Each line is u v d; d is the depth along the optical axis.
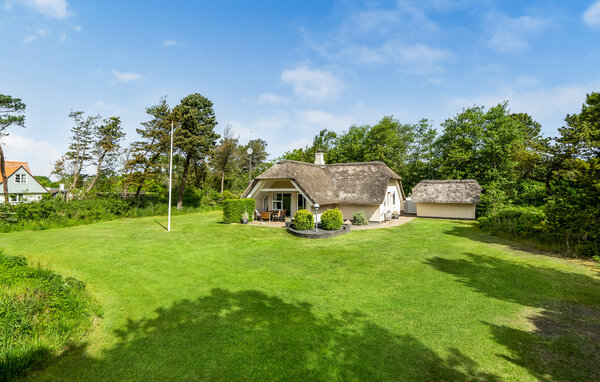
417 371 4.50
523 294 7.61
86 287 8.00
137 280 8.70
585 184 11.12
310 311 6.62
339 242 14.50
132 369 4.58
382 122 42.03
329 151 47.91
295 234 16.23
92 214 21.81
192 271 9.64
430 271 9.63
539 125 44.88
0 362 4.28
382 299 7.31
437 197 25.77
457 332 5.67
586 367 4.57
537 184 26.89
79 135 30.97
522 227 14.96
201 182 42.19
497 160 28.59
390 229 18.88
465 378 4.34
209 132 32.41
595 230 11.11
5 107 21.58
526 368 4.56
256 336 5.53
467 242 14.33
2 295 5.87
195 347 5.17
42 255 11.46
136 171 27.50
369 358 4.84
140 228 18.81
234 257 11.51
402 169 38.94
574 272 9.41
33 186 40.69
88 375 4.44
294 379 4.32
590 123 20.98
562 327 5.86
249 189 23.47
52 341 5.04
